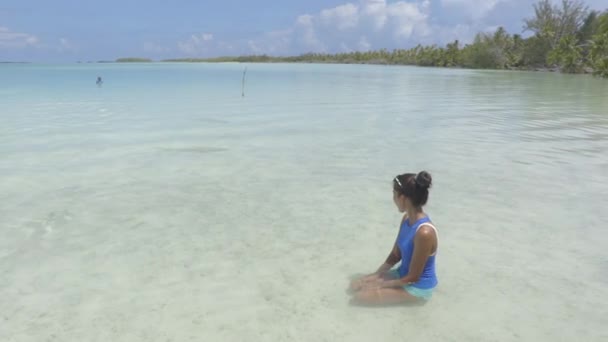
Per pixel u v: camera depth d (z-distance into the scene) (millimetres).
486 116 12797
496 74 45594
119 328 2973
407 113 13461
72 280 3596
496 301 3295
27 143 8734
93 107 14648
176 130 10352
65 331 2934
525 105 15727
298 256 4043
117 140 9117
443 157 7688
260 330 2951
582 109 14492
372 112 13688
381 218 4961
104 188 5969
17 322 3029
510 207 5266
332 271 3764
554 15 57969
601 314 3131
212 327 2986
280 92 21156
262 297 3359
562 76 41969
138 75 39375
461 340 2848
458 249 4160
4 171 6707
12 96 18344
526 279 3617
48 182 6203
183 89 22812
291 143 8914
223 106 15156
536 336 2887
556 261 3924
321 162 7395
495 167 7020
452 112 13711
